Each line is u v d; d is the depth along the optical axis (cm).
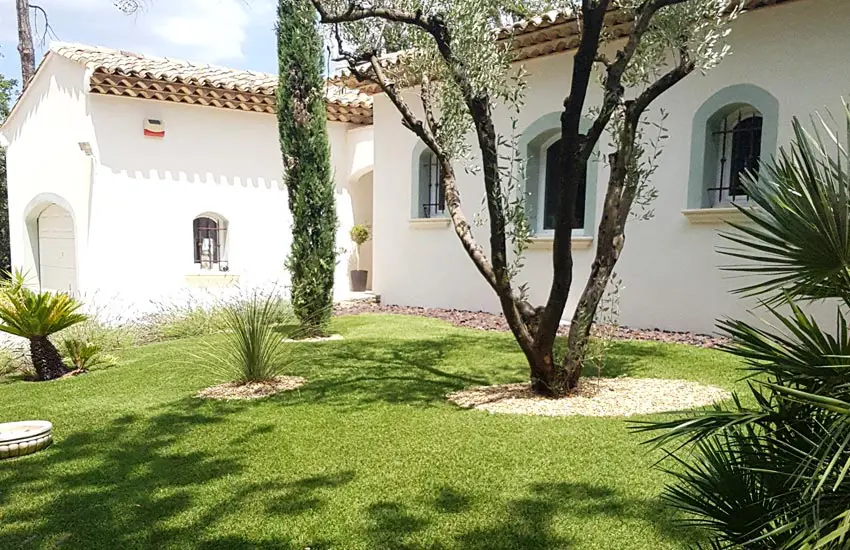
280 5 820
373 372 621
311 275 841
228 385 586
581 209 897
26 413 509
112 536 285
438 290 1088
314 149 841
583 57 431
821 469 144
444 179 548
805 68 656
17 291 677
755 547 163
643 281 803
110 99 1032
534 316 507
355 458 376
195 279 1131
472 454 374
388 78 612
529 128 924
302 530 286
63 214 1202
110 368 702
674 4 480
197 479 352
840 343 153
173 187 1105
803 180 162
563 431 410
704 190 745
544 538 271
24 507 319
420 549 265
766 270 174
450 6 484
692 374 565
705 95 733
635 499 307
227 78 1180
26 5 1603
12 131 1360
